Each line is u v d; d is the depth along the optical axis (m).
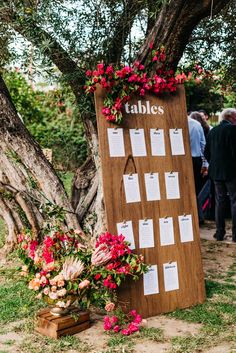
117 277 4.50
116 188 4.84
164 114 5.21
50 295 4.36
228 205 10.16
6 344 4.21
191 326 4.66
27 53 5.99
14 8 5.62
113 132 4.88
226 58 7.59
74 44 5.83
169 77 5.24
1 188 6.46
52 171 6.44
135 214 4.92
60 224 6.09
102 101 4.85
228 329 4.58
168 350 4.13
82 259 4.54
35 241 4.77
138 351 4.11
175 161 5.23
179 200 5.22
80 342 4.27
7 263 6.61
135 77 4.87
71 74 5.89
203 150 9.19
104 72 4.79
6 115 6.38
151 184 5.05
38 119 15.53
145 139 5.06
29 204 6.45
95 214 6.17
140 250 4.91
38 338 4.34
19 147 6.36
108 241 4.66
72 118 15.45
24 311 4.82
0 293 5.36
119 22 6.00
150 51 5.42
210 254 7.38
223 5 5.24
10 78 14.47
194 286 5.22
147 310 4.88
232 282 6.06
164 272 5.04
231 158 7.92
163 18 5.38
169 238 5.11
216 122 15.83
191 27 5.34
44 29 5.60
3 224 9.39
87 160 6.65
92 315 4.91
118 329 4.48
